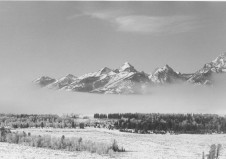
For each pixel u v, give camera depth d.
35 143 89.00
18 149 80.00
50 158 72.56
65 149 87.75
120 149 103.75
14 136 95.38
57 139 97.44
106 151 90.88
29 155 73.25
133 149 111.00
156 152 106.81
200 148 131.00
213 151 76.94
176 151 114.50
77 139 103.81
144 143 137.25
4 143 89.88
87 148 90.94
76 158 76.25
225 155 101.62
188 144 145.50
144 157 91.44
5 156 69.81
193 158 97.19
